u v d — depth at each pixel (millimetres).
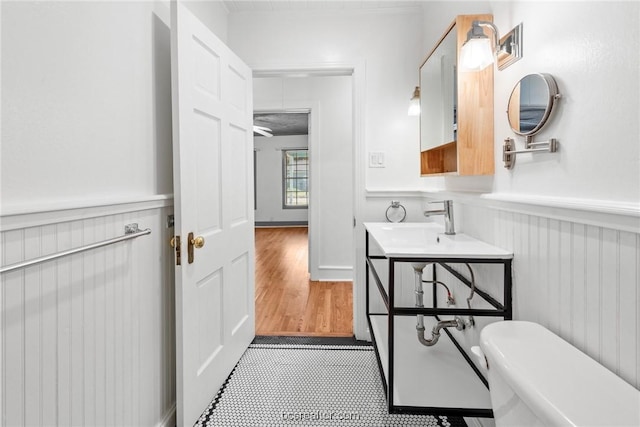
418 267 1715
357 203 2432
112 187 1171
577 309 911
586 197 884
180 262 1424
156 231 1436
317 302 3266
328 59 2385
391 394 1286
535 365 794
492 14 1449
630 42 746
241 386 1854
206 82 1651
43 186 904
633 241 734
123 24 1233
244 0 2258
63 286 959
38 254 879
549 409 642
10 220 799
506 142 1279
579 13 906
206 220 1658
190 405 1499
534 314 1111
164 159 1528
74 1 1003
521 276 1188
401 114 2398
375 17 2383
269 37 2391
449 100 1647
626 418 612
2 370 799
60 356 954
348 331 2609
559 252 984
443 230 1872
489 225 1451
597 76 843
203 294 1635
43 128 903
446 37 1687
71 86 993
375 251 2461
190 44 1483
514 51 1244
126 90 1251
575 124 924
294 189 9812
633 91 742
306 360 2139
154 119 1445
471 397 1335
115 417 1179
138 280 1310
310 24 2385
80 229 1016
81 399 1028
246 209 2213
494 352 871
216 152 1766
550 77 1018
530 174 1151
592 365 795
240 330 2131
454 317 1893
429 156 2168
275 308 3111
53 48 932
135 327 1292
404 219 2406
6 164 809
